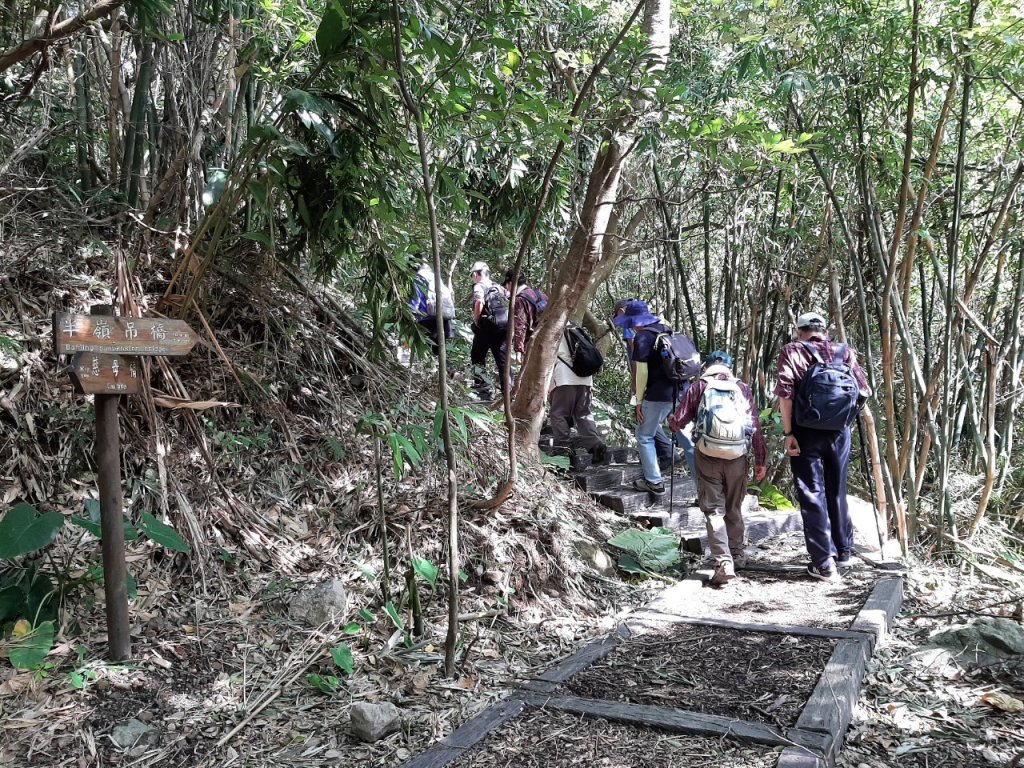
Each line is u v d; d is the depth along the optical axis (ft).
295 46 12.95
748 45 15.35
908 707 10.37
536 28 16.43
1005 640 11.84
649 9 16.12
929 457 20.51
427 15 11.05
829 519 15.66
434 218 10.41
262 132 10.98
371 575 12.25
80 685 8.93
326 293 16.92
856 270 16.67
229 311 14.70
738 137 13.55
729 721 9.24
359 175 12.04
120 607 9.56
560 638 12.39
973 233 19.88
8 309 12.53
